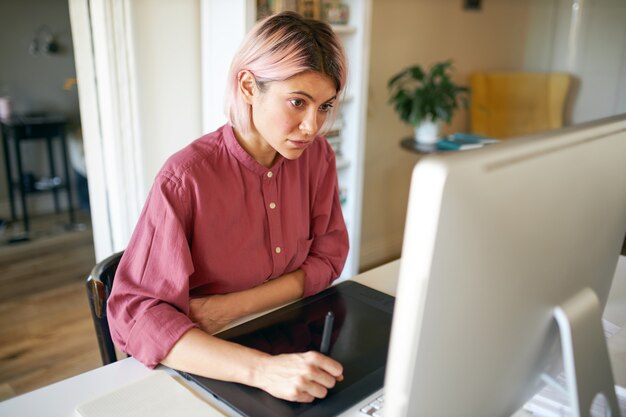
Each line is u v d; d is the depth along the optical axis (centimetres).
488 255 49
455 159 45
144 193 229
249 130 100
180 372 88
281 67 88
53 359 221
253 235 108
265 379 82
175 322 90
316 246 125
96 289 104
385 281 126
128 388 83
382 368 88
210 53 221
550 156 54
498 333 55
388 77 313
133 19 208
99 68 212
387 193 343
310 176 119
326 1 246
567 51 401
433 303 47
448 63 284
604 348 66
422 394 50
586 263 66
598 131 61
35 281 294
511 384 62
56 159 430
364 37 251
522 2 391
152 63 218
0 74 391
